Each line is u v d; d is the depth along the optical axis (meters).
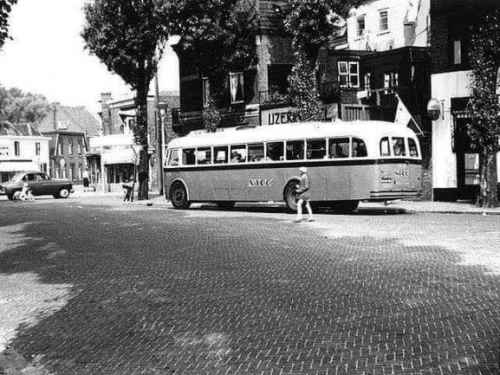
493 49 23.36
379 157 22.34
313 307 8.76
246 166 25.88
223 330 7.82
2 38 16.55
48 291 10.62
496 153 23.59
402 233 16.28
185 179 28.12
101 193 53.88
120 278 11.49
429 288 9.61
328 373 6.09
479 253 12.61
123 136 56.59
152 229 18.94
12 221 22.59
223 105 39.62
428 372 5.97
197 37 36.38
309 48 32.28
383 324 7.72
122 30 34.91
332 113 33.47
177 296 9.86
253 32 37.09
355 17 41.62
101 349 7.33
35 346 7.60
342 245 14.51
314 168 23.62
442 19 27.33
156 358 6.88
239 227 18.91
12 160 81.06
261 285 10.40
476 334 7.08
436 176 28.08
